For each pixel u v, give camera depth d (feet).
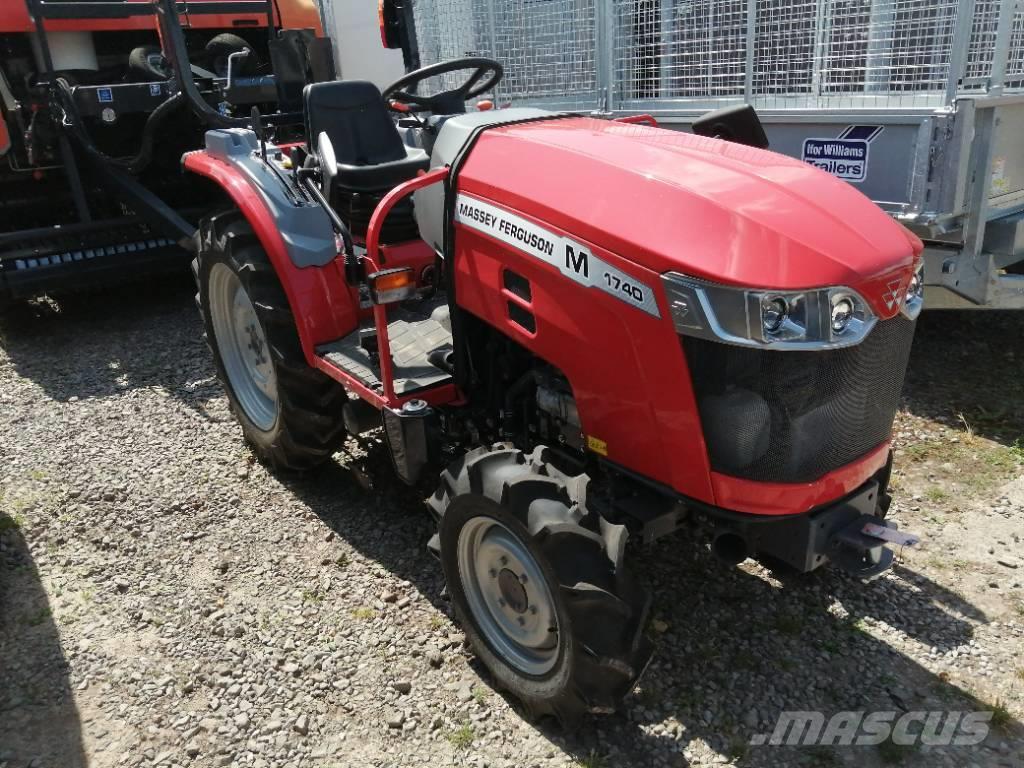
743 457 6.76
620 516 7.66
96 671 8.57
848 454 7.20
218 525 11.07
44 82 19.25
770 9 14.98
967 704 7.83
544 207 7.47
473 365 9.17
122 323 19.43
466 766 7.30
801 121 14.53
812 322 6.39
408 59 15.49
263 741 7.65
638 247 6.72
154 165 21.12
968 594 9.30
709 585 9.50
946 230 13.50
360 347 10.21
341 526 10.93
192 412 14.51
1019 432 12.75
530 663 7.76
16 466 12.73
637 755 7.34
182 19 20.48
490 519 7.57
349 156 11.32
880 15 13.74
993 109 12.78
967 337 16.48
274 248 10.44
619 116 17.76
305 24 23.45
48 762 7.51
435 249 9.49
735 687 8.07
